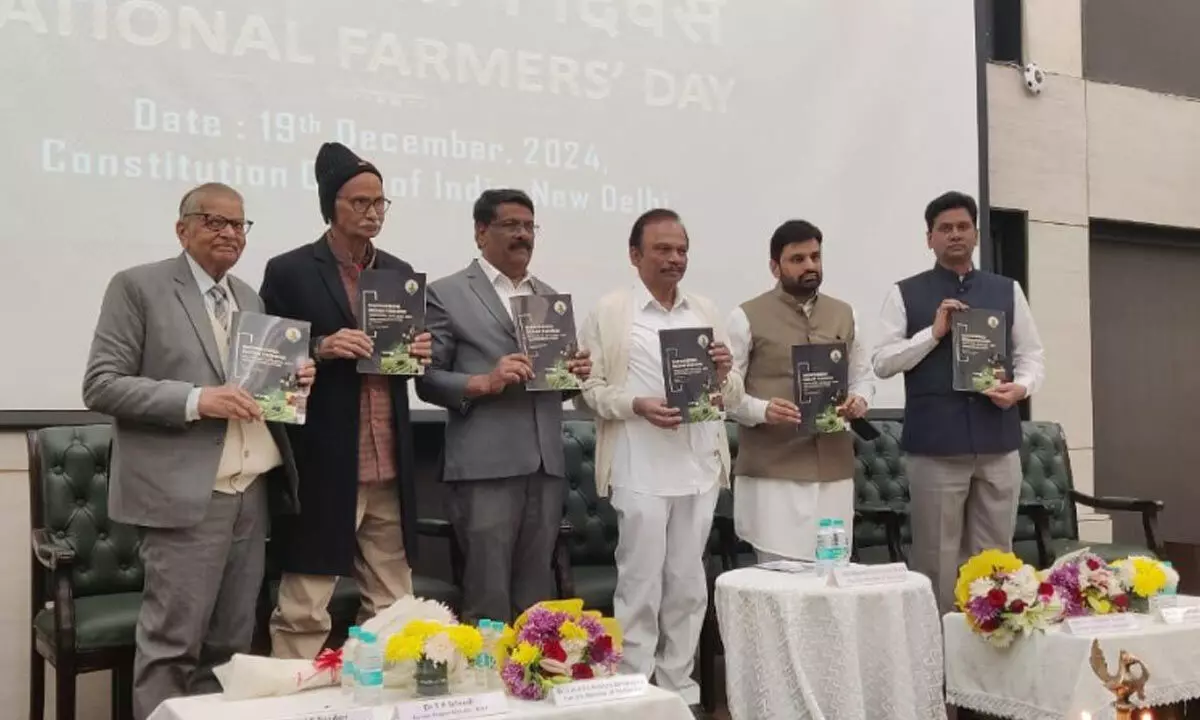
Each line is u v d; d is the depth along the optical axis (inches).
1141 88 254.7
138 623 115.0
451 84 177.2
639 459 143.6
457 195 176.9
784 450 148.6
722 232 198.4
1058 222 241.9
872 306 211.2
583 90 187.6
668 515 145.3
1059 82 243.3
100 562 141.9
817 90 208.1
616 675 97.8
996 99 235.6
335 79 168.9
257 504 118.2
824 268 207.5
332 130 168.4
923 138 217.3
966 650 132.3
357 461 123.2
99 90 153.7
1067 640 120.8
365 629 96.8
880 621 123.9
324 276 125.2
